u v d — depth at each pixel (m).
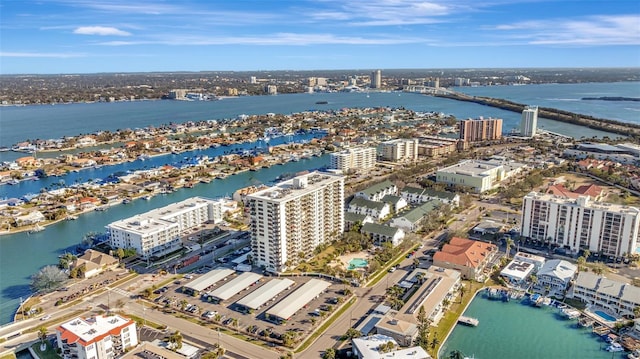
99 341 197.38
